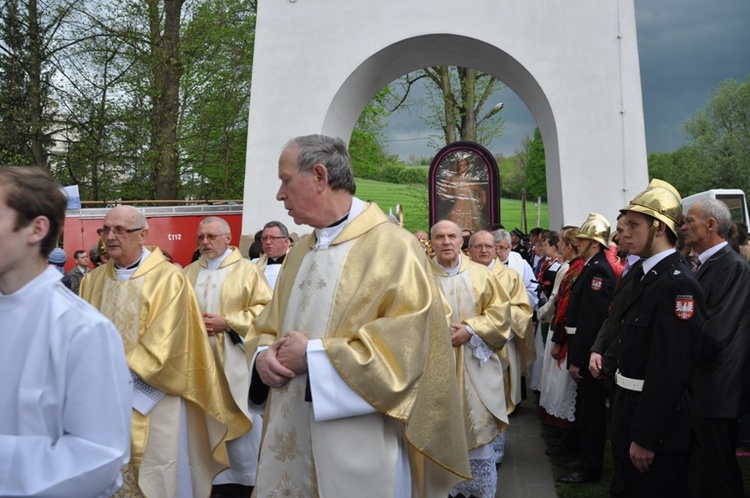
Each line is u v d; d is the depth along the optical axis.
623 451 3.54
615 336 4.32
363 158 28.02
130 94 19.75
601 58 12.43
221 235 6.13
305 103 13.22
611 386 4.36
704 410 4.29
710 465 4.29
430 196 14.61
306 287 2.98
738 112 42.81
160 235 15.47
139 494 4.19
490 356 5.40
